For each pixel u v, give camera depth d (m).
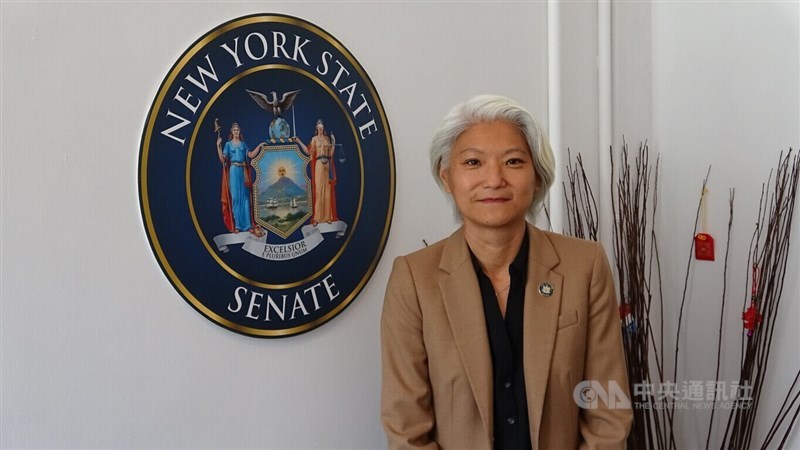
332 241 2.01
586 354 1.70
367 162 2.07
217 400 1.84
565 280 1.68
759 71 2.27
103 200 1.66
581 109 2.54
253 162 1.87
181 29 1.77
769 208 2.24
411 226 2.18
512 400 1.65
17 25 1.55
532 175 1.66
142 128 1.71
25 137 1.56
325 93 1.99
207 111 1.80
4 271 1.54
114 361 1.68
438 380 1.67
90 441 1.65
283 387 1.95
